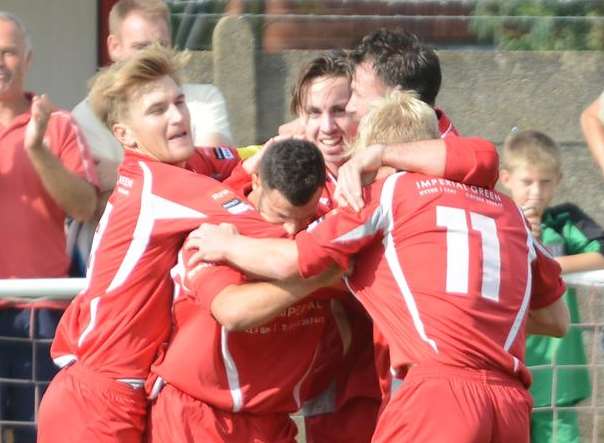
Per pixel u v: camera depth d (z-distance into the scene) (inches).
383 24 1125.1
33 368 743.7
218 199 637.9
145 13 853.8
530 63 1120.2
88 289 657.0
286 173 617.9
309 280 613.0
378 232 618.2
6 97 823.1
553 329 670.5
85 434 648.4
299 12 1115.9
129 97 651.5
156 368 647.8
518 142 834.2
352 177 617.9
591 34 1125.1
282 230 634.2
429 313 611.8
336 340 677.9
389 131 637.3
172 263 645.3
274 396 642.2
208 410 639.8
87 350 652.7
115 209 648.4
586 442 768.9
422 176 626.8
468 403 604.4
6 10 1151.0
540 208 825.5
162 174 645.9
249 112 1095.6
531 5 1125.7
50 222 815.7
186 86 868.6
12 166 811.4
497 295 618.8
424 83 706.2
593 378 765.3
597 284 757.3
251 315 613.0
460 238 617.3
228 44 1099.3
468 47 1126.4
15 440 745.0
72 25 1172.5
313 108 691.4
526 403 620.1
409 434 607.2
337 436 689.0
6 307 740.0
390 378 647.8
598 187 1091.9
